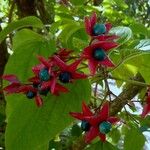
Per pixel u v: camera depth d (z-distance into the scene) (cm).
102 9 47
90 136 21
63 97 23
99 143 25
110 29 22
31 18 26
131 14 63
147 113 23
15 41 27
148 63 25
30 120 23
